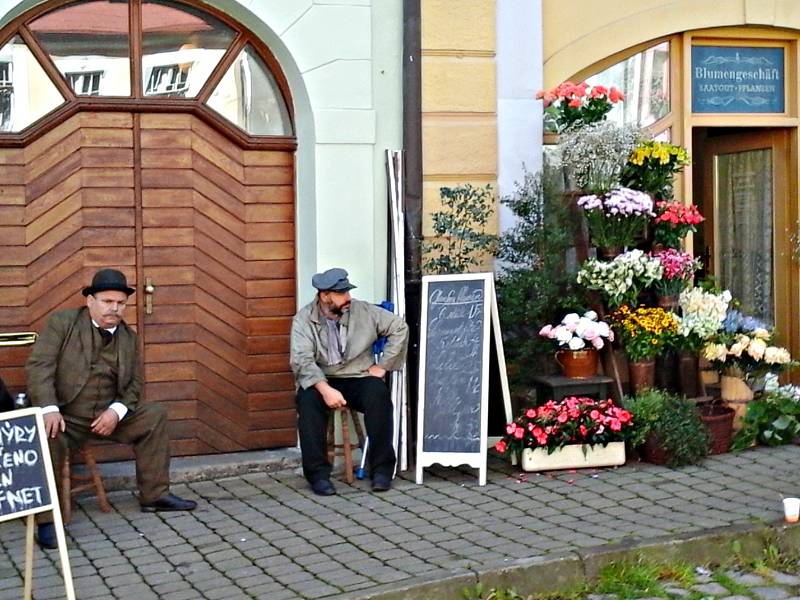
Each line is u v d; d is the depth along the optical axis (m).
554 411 7.01
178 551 5.62
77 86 7.04
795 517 5.80
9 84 6.92
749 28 8.68
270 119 7.49
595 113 7.77
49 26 6.98
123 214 7.14
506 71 7.84
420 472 6.87
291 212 7.51
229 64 7.32
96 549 5.69
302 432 6.72
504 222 7.86
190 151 7.24
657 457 7.08
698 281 9.14
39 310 7.00
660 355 7.59
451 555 5.38
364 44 7.39
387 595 4.90
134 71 7.10
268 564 5.37
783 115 8.91
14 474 4.73
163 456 6.31
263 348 7.46
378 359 7.06
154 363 7.24
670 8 8.41
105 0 7.05
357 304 7.01
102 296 6.13
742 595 5.18
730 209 9.41
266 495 6.67
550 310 7.54
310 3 7.27
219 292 7.36
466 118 7.71
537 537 5.63
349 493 6.67
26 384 6.84
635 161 7.62
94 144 7.07
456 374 7.01
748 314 9.31
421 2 7.54
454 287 7.20
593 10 8.22
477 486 6.72
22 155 6.93
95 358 6.18
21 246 6.96
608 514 6.04
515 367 7.58
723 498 6.31
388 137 7.52
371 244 7.46
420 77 7.55
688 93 8.62
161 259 7.22
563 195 7.67
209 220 7.31
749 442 7.49
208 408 7.37
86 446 6.37
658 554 5.45
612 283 7.32
